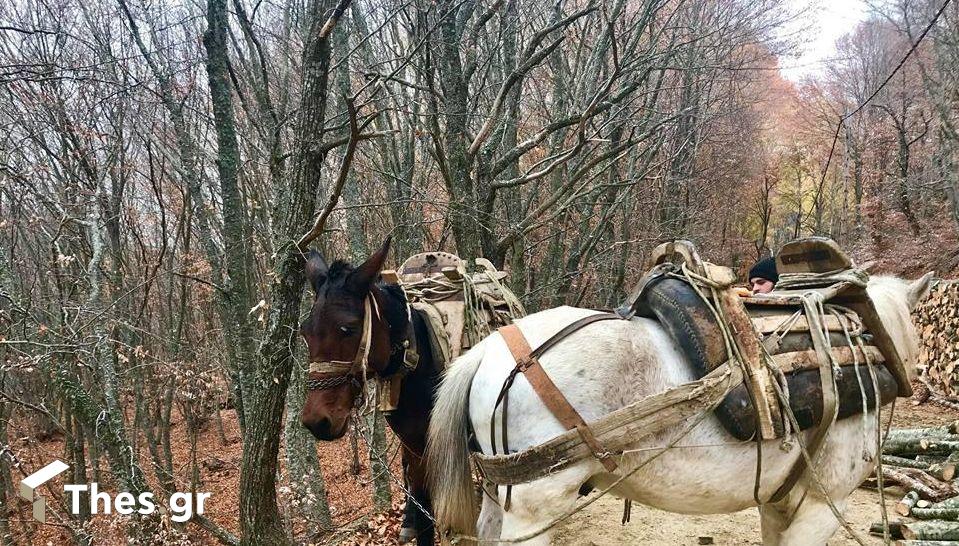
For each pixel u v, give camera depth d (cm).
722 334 229
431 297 368
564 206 727
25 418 696
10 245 562
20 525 652
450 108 590
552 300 917
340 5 366
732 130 1520
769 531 282
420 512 363
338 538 530
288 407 552
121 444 466
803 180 3175
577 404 216
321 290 304
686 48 912
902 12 1379
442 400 249
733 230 2520
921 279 328
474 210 584
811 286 286
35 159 590
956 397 781
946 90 1235
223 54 474
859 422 262
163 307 814
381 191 920
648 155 986
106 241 627
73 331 462
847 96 2531
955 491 448
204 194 742
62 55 578
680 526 447
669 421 215
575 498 220
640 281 260
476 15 827
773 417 229
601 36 784
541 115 948
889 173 1997
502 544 239
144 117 632
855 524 437
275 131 466
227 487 921
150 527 455
